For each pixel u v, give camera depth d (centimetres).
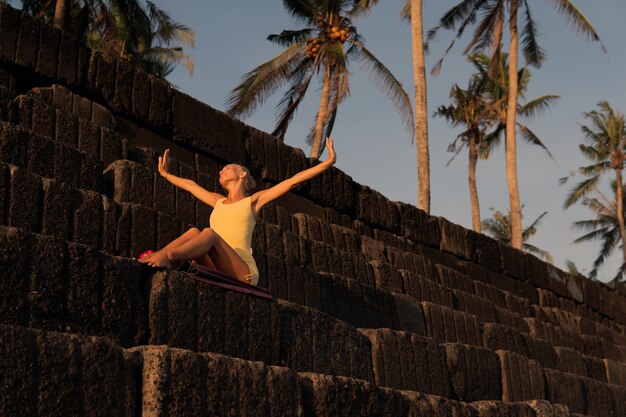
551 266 1534
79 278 438
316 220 905
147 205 655
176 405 427
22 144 569
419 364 752
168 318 477
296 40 2180
